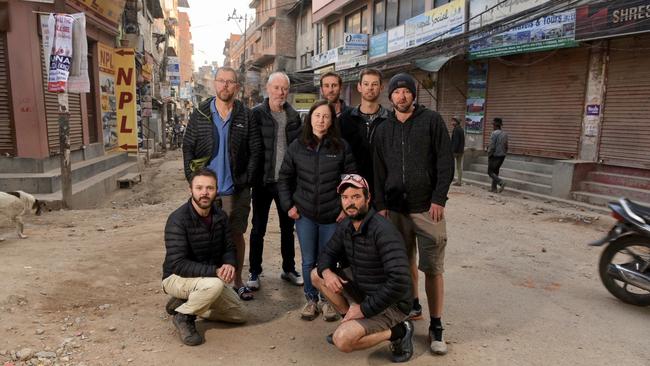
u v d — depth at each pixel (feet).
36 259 16.35
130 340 11.44
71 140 35.27
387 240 10.09
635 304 14.12
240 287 14.53
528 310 13.79
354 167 12.47
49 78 25.40
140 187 41.52
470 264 18.07
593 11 29.60
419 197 11.14
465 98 45.91
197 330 12.15
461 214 27.48
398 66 49.26
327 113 12.09
